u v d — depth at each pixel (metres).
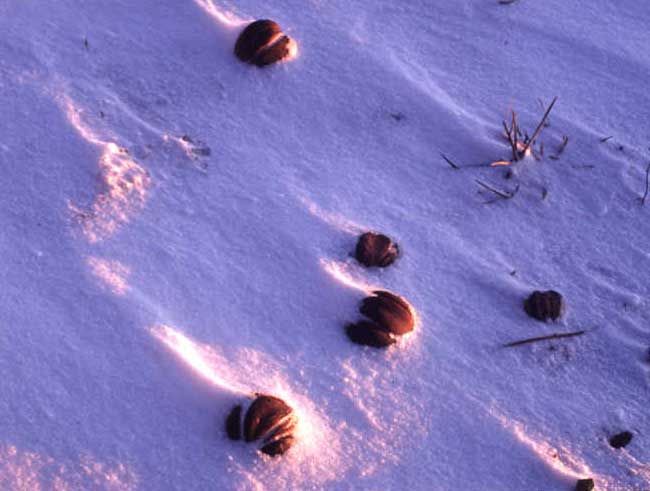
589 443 0.63
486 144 0.74
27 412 0.59
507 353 0.65
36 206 0.67
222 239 0.67
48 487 0.57
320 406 0.62
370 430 0.61
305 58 0.77
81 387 0.60
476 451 0.61
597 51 0.81
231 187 0.70
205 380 0.61
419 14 0.81
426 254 0.69
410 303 0.66
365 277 0.67
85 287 0.64
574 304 0.68
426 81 0.77
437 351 0.65
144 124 0.72
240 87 0.75
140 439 0.59
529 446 0.62
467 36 0.81
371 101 0.76
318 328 0.65
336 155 0.73
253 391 0.61
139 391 0.61
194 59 0.76
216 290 0.65
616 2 0.85
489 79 0.78
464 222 0.71
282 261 0.67
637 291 0.69
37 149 0.69
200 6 0.78
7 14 0.76
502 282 0.68
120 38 0.76
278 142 0.73
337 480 0.59
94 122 0.71
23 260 0.64
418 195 0.72
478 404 0.63
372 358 0.64
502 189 0.73
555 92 0.78
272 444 0.60
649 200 0.73
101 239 0.66
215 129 0.73
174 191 0.69
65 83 0.73
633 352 0.66
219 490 0.58
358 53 0.78
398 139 0.74
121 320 0.63
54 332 0.62
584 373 0.65
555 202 0.73
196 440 0.60
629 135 0.77
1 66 0.73
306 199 0.70
